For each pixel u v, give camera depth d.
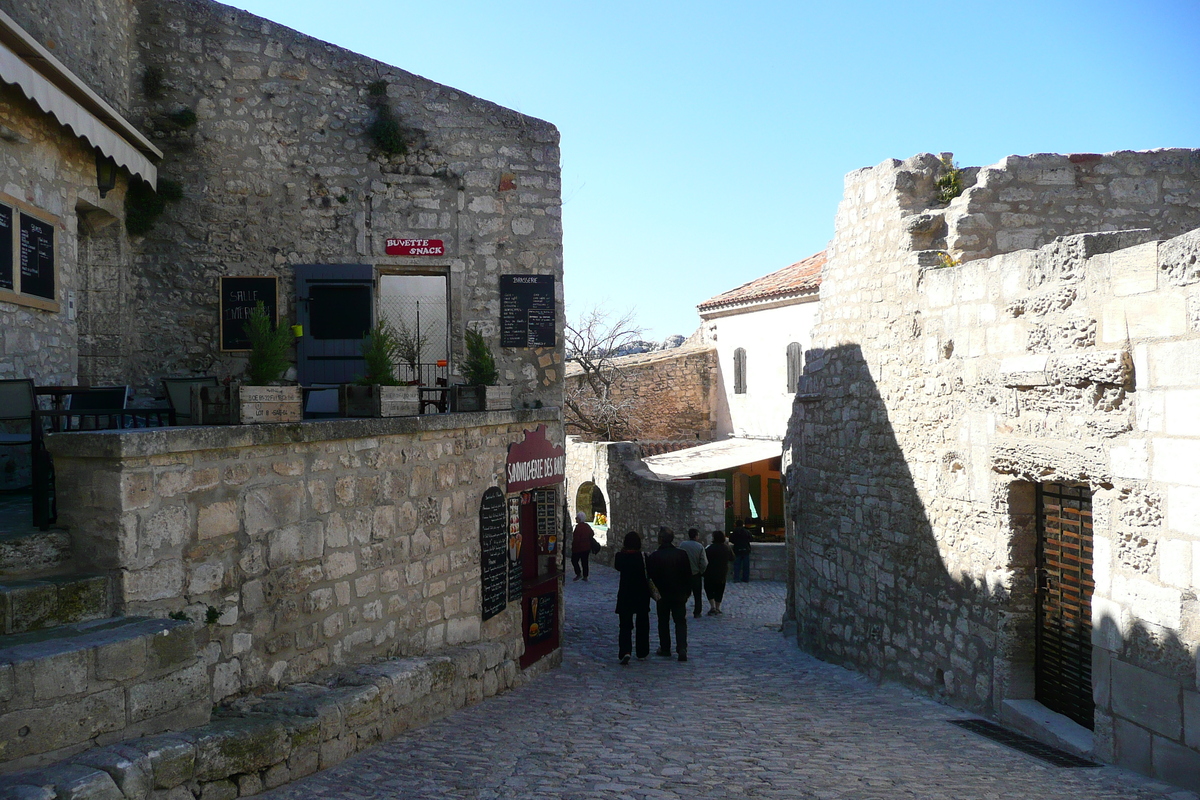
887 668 9.41
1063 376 6.14
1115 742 5.61
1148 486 5.33
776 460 25.56
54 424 6.66
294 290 10.48
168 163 10.31
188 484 4.85
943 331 8.07
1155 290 5.27
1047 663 6.87
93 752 3.92
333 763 5.27
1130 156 8.77
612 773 5.30
